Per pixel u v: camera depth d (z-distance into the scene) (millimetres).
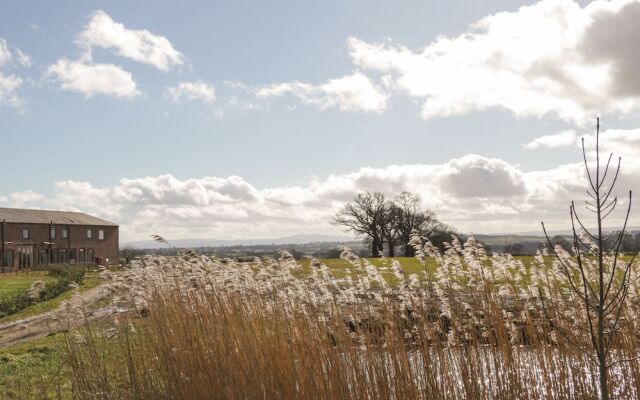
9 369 9852
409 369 6684
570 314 6871
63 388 8508
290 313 7449
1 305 18859
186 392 7387
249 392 6945
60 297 21281
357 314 7199
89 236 68375
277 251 8023
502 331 6902
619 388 6703
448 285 7242
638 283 6742
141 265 9234
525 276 7383
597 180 4266
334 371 6734
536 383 6891
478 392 6535
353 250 7332
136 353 8328
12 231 57688
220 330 7363
